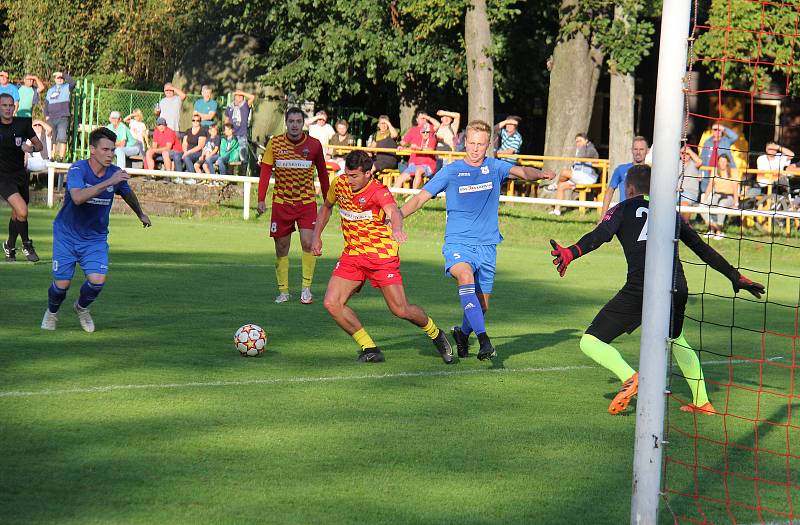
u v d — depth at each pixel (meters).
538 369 20.80
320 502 12.42
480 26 57.25
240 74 74.88
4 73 60.28
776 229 50.16
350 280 20.53
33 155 55.00
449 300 29.75
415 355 21.81
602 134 74.44
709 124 65.81
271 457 14.15
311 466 13.81
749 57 54.94
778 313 30.36
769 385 20.58
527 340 24.11
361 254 20.33
